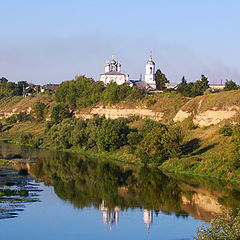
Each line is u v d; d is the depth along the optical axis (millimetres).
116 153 97000
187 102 108562
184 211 52344
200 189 63125
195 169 74312
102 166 85250
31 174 75500
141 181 70375
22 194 59312
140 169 81062
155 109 119500
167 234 44312
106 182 69750
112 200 57719
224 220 32125
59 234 43875
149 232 44875
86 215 50500
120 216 50375
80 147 109562
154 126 93750
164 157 83000
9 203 54219
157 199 58156
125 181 70625
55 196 59156
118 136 97812
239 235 30016
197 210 52562
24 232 44031
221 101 93750
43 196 58812
